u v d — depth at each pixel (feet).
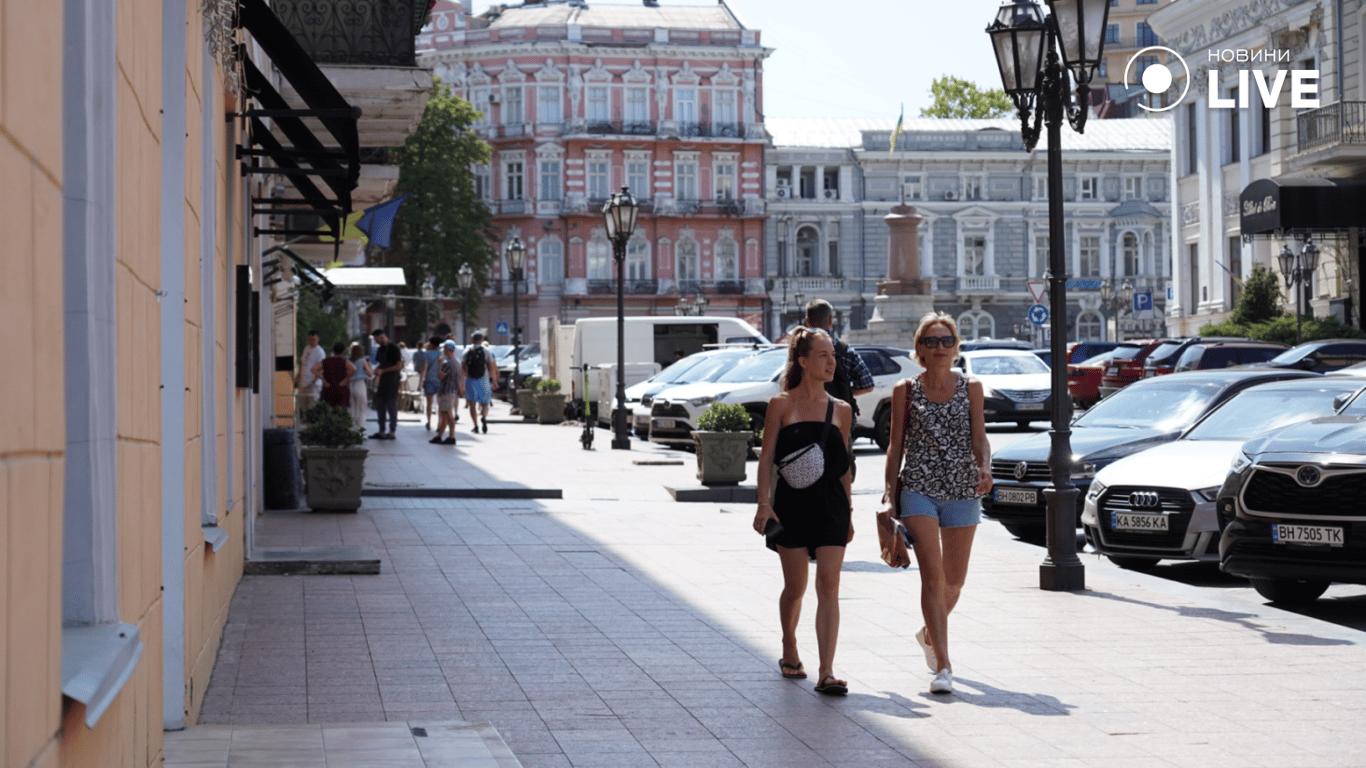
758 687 25.27
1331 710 23.35
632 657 27.84
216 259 28.78
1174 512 40.14
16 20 8.13
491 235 261.24
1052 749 20.94
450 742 20.48
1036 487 48.29
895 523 25.76
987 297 280.51
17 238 8.18
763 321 278.87
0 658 7.76
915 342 26.16
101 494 12.09
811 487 25.27
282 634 29.91
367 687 24.98
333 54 47.85
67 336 11.46
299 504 58.18
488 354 112.47
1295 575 33.65
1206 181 165.17
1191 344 102.22
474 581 37.81
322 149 35.12
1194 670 26.61
